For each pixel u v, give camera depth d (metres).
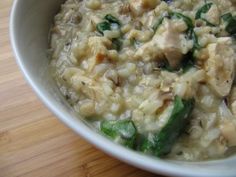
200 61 0.19
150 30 0.21
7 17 0.25
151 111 0.17
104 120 0.18
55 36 0.22
